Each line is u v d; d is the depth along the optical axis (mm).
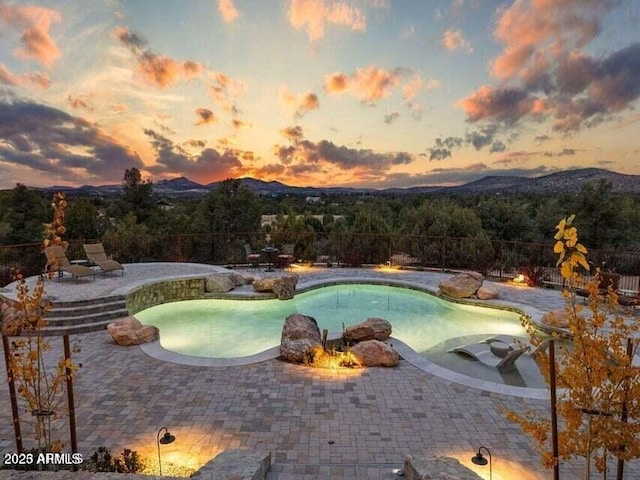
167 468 3875
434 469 3215
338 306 11641
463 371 7062
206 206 24062
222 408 5188
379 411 5137
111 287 10359
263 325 9836
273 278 11867
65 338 3477
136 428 4684
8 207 22109
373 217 20172
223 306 11383
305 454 4188
